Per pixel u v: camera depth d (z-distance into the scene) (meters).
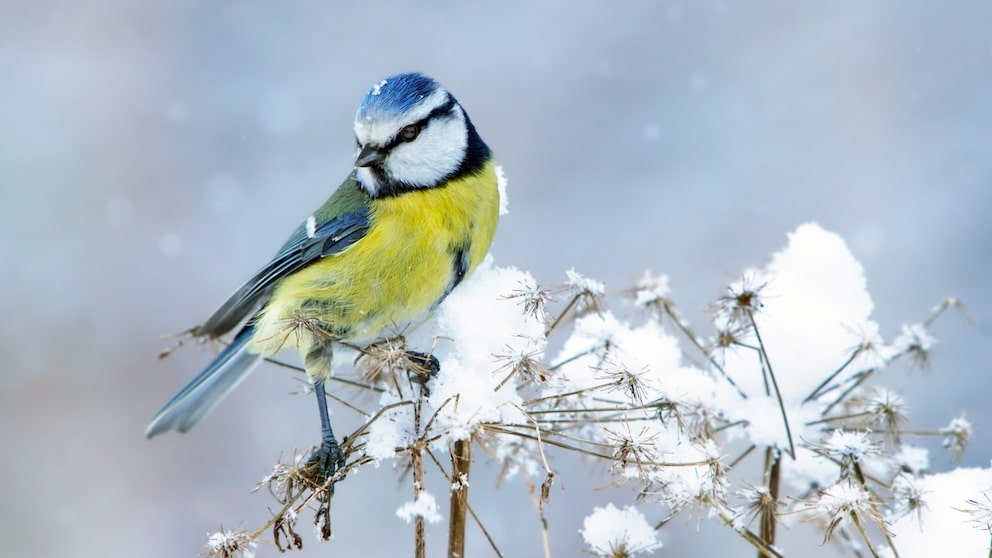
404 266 6.75
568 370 5.64
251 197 13.78
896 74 13.80
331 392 6.85
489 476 10.20
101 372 12.20
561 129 13.93
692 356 5.93
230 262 13.23
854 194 12.85
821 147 13.56
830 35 14.39
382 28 14.95
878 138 13.29
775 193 13.09
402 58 14.77
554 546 9.79
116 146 14.01
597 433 5.49
